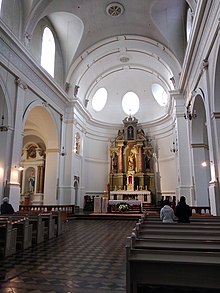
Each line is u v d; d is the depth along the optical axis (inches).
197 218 218.2
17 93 364.5
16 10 371.2
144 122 759.1
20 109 370.3
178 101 522.6
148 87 757.9
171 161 668.1
